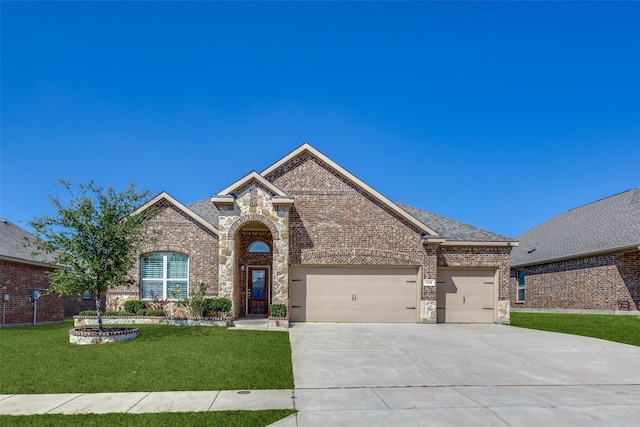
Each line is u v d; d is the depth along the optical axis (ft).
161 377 32.96
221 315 63.41
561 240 96.22
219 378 32.86
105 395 28.86
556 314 82.38
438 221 79.05
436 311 69.56
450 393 29.99
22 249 72.79
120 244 50.80
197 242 70.13
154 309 68.44
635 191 92.12
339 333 56.13
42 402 27.40
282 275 65.10
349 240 68.95
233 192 66.74
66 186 49.55
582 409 26.73
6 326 66.54
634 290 75.56
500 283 71.46
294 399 28.32
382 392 30.12
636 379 34.40
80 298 92.43
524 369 37.35
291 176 69.87
